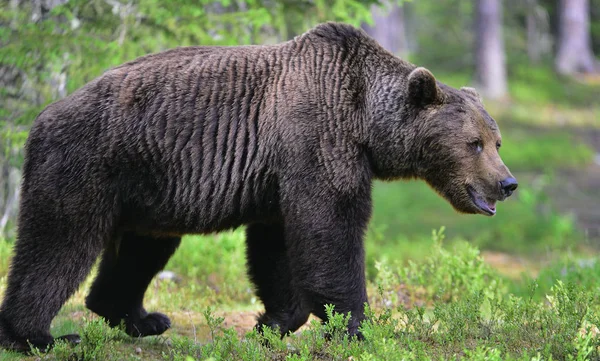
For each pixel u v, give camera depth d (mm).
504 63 67625
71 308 13281
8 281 10164
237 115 10531
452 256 15430
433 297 14977
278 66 10672
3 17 16297
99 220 10234
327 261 10297
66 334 11117
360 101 10703
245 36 16281
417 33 75688
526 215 28422
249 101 10547
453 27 76000
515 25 75250
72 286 10172
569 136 50719
